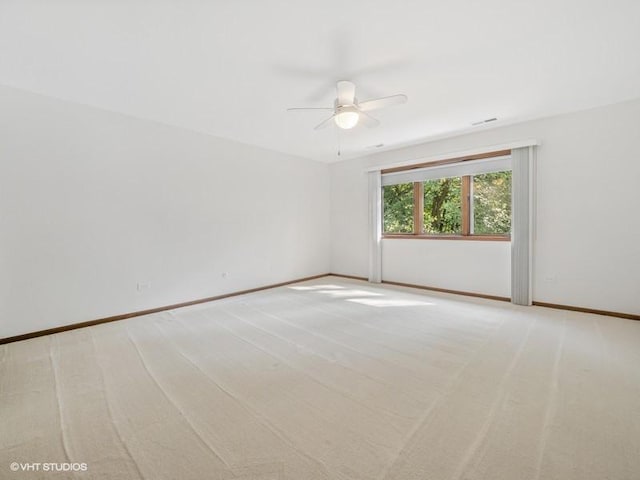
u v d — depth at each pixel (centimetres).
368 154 533
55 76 249
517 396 177
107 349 253
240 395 183
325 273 602
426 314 340
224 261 433
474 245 420
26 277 276
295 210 539
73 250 303
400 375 205
